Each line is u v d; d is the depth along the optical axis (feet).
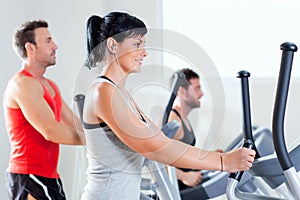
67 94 13.26
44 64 8.93
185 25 13.88
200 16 13.85
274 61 13.62
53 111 8.79
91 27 5.55
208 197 9.50
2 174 12.60
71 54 13.38
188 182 10.20
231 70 13.75
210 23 13.82
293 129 13.39
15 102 8.46
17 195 8.52
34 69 8.88
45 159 8.52
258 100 13.58
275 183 6.43
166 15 13.88
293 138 13.37
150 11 13.64
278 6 13.62
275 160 6.23
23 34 8.82
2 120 12.63
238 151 5.53
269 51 13.65
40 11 13.25
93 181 5.86
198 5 13.85
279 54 13.61
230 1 13.75
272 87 13.53
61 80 13.34
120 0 13.55
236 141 11.39
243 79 6.14
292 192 5.74
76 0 13.38
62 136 7.99
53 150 8.62
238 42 13.75
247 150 5.53
